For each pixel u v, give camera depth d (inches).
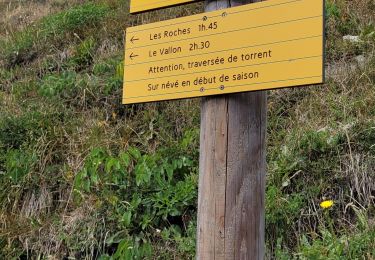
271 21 69.6
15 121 177.9
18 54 238.2
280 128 154.8
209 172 73.2
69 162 161.6
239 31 72.1
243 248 70.0
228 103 72.9
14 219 149.1
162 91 78.0
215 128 73.4
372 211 123.0
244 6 72.2
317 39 65.6
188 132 153.6
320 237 119.8
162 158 148.4
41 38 245.4
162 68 78.7
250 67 70.2
